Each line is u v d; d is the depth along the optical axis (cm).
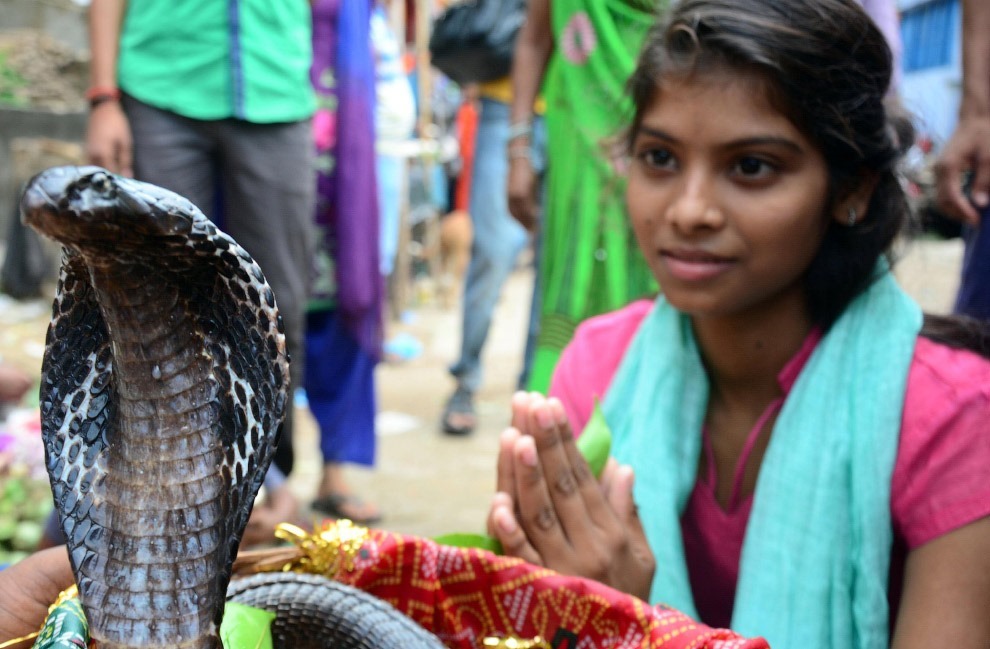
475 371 529
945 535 160
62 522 105
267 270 342
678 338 194
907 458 164
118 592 103
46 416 106
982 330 178
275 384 103
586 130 313
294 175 340
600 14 310
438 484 442
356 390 392
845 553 168
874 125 171
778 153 166
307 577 144
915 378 167
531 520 161
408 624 140
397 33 747
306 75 344
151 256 91
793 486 171
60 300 104
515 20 505
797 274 175
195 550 104
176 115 321
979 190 254
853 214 176
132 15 320
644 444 188
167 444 102
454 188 1150
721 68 164
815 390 174
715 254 170
